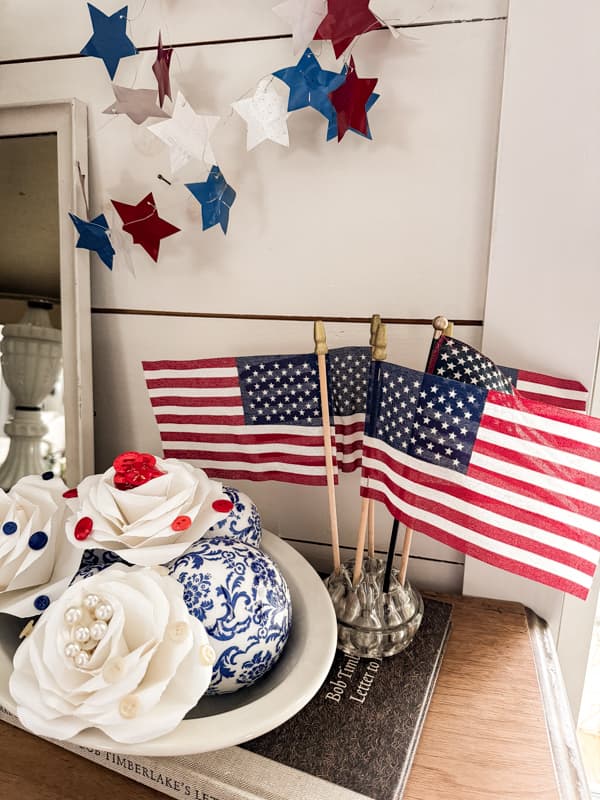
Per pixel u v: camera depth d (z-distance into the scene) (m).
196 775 0.46
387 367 0.58
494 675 0.59
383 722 0.52
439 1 0.62
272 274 0.73
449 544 0.57
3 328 0.80
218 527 0.61
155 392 0.72
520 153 0.62
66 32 0.76
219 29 0.70
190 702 0.43
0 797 0.47
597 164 0.60
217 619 0.50
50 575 0.58
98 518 0.54
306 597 0.60
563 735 0.52
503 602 0.71
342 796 0.45
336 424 0.69
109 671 0.42
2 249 0.79
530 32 0.59
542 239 0.63
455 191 0.66
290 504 0.78
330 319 0.72
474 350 0.57
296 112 0.68
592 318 0.63
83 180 0.76
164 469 0.59
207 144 0.67
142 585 0.47
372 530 0.69
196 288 0.77
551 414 0.52
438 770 0.48
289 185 0.70
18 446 0.80
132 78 0.74
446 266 0.67
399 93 0.65
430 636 0.63
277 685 0.52
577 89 0.59
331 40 0.61
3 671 0.51
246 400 0.69
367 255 0.70
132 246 0.78
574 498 0.53
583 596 0.54
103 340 0.82
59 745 0.52
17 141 0.77
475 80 0.63
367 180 0.68
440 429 0.56
